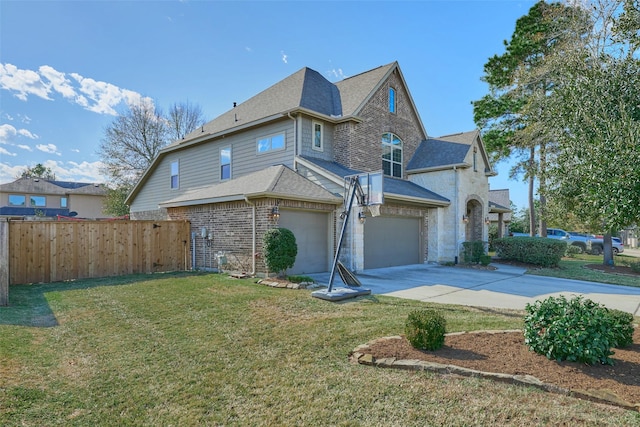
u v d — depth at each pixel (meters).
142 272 12.88
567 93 5.63
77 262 11.47
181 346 5.30
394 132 18.39
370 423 3.25
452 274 13.51
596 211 5.02
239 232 12.34
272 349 5.12
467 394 3.66
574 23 11.70
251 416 3.42
